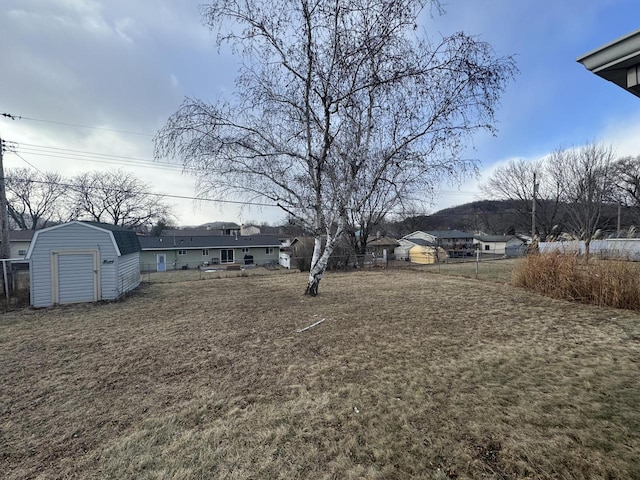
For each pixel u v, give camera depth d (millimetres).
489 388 2984
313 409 2645
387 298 7891
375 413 2557
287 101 7207
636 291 6473
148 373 3498
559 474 1827
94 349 4363
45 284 7684
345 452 2082
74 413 2646
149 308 7281
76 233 8031
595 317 5840
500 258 26844
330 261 16906
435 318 5816
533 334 4789
